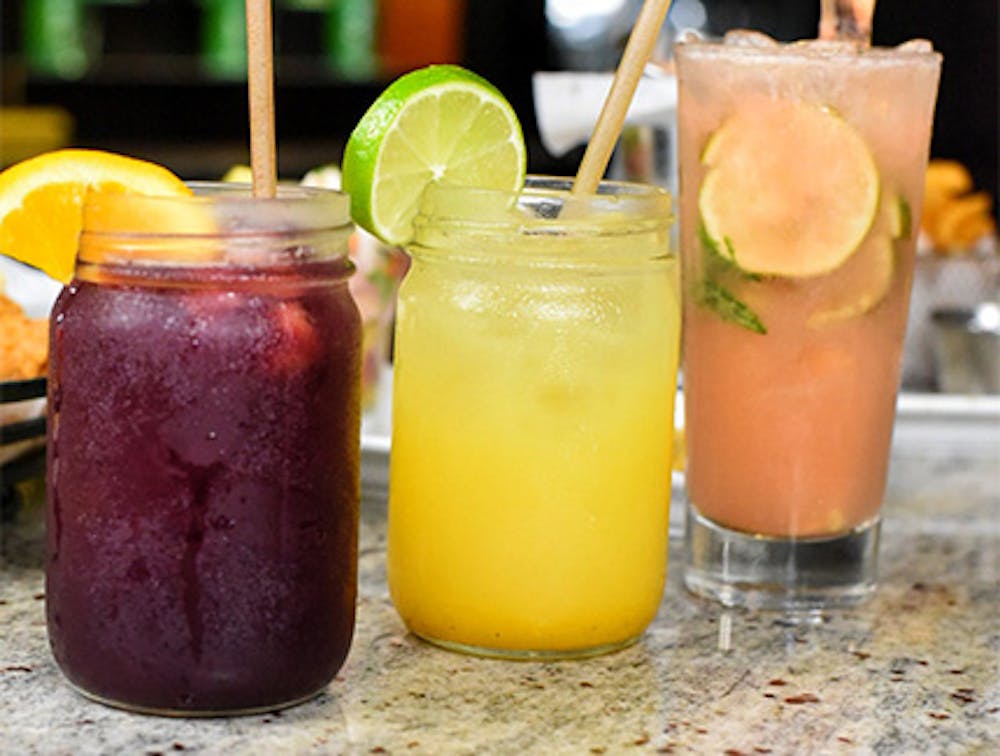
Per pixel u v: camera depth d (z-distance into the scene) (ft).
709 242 2.37
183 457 2.00
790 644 2.32
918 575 2.60
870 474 2.43
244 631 2.03
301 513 2.05
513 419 2.18
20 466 2.57
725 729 2.08
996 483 3.10
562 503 2.19
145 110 7.66
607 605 2.23
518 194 2.17
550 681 2.19
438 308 2.20
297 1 7.82
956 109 6.63
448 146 2.28
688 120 2.39
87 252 2.03
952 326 3.45
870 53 2.32
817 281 2.35
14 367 2.55
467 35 7.13
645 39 2.17
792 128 2.31
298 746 2.01
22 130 7.49
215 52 7.89
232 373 2.00
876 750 2.04
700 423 2.44
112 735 2.02
